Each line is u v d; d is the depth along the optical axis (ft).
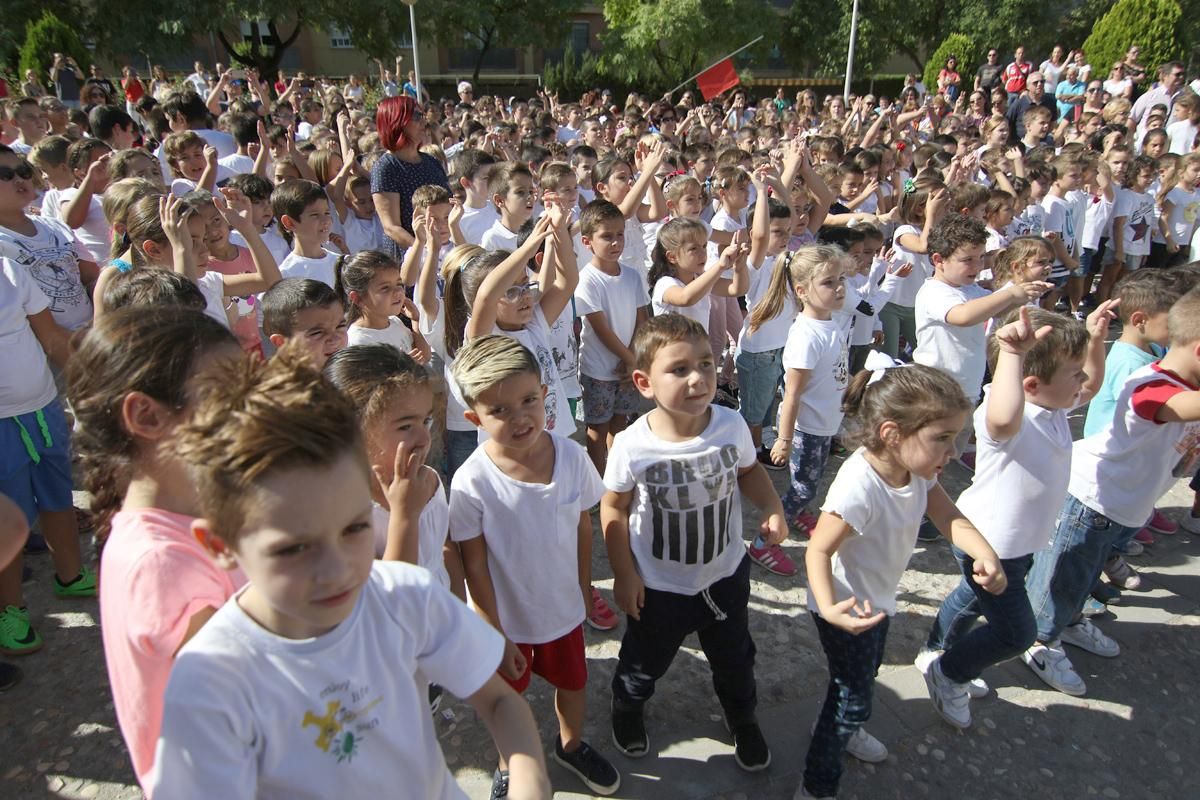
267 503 3.36
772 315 13.80
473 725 8.94
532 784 4.00
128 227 10.82
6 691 9.21
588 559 8.09
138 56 80.48
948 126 42.19
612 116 48.80
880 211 25.18
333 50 103.45
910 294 16.65
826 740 7.62
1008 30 95.45
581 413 17.53
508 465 7.29
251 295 12.44
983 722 9.07
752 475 8.20
